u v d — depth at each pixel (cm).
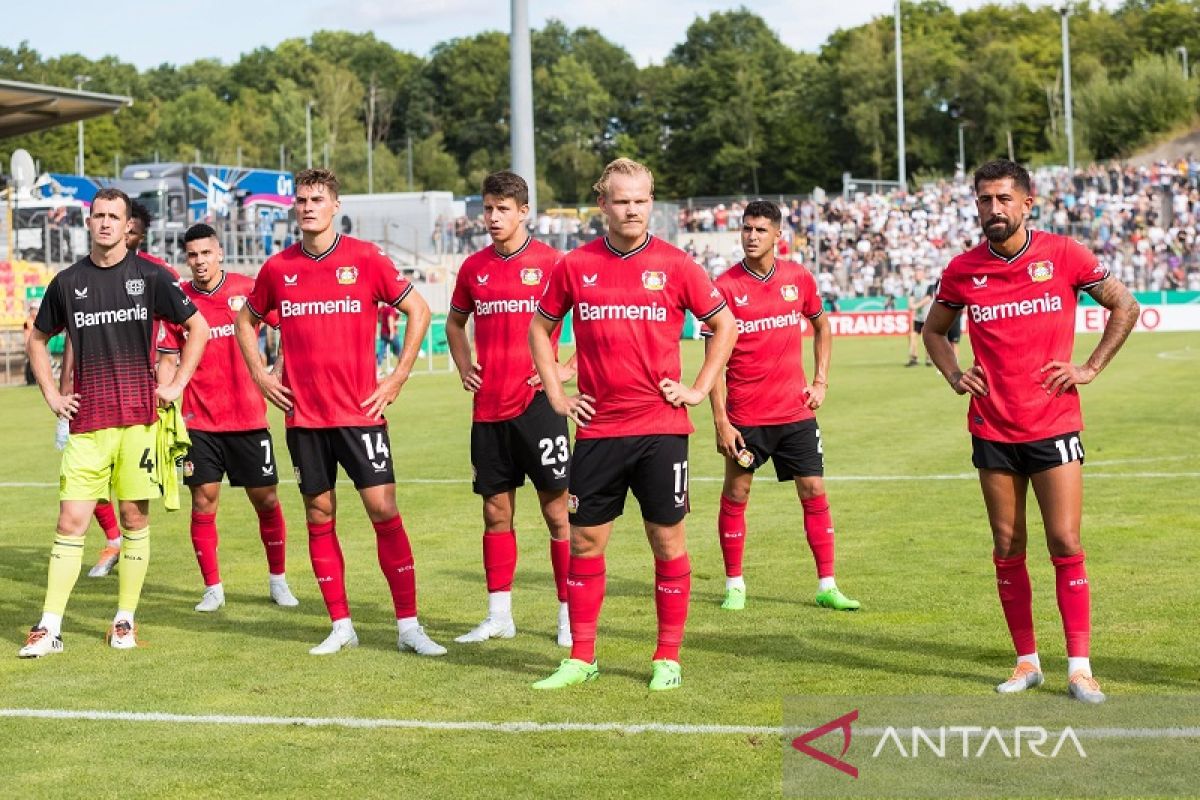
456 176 15950
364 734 813
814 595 1207
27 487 2055
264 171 6350
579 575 928
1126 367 4031
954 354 932
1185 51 13600
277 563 1240
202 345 1107
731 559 1165
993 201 877
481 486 1078
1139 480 1834
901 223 7744
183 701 896
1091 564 1275
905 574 1278
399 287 1047
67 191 6194
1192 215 7281
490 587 1080
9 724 847
